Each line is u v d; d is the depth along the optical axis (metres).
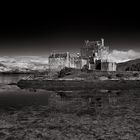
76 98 49.59
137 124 26.69
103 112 33.75
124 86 76.31
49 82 81.38
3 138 22.14
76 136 22.50
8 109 36.28
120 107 37.81
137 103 42.00
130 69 134.25
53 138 21.97
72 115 31.80
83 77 86.62
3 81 116.94
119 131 24.00
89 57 123.00
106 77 87.25
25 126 26.09
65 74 92.81
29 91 66.56
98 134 23.06
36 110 35.56
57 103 42.38
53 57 121.31
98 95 55.22
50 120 28.78
